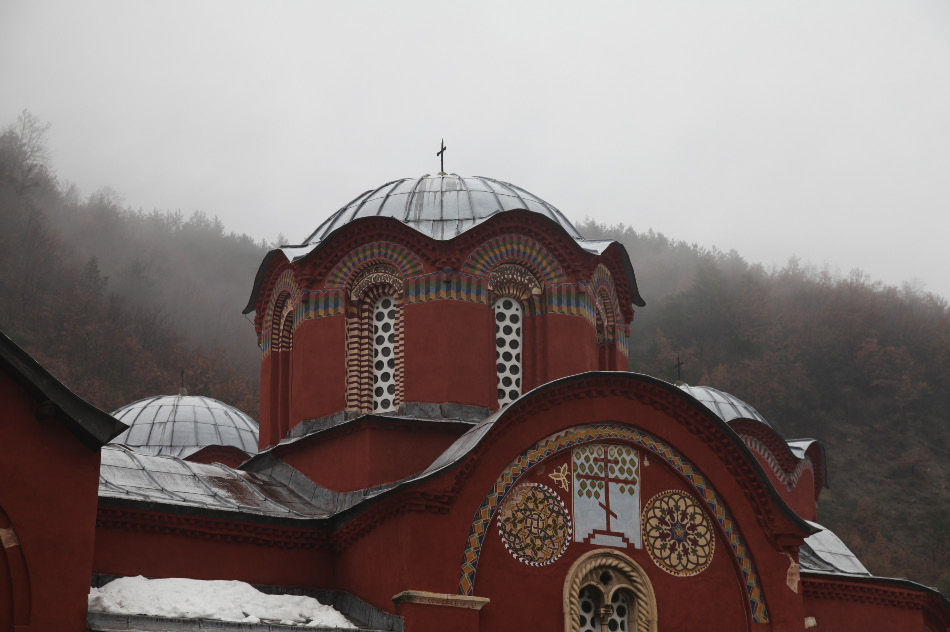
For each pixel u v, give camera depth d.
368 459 28.03
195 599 23.05
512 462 25.52
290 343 32.25
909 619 31.53
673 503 26.78
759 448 37.97
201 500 26.41
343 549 26.55
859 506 92.50
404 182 33.34
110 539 24.56
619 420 26.59
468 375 29.28
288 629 22.61
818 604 30.69
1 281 89.94
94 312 93.00
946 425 104.38
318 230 33.19
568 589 25.14
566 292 30.69
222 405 44.28
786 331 114.31
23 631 19.94
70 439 21.06
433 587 23.94
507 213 30.36
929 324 115.88
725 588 26.67
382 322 30.58
